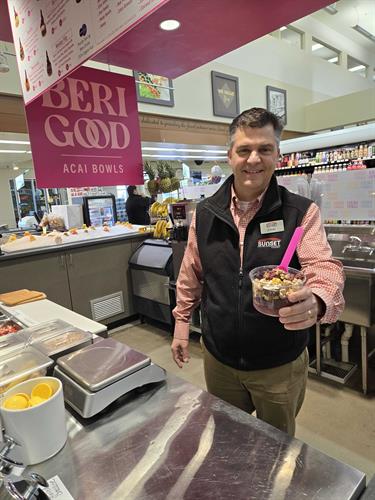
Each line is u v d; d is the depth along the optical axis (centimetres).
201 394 92
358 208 265
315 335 281
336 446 190
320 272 102
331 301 94
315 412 219
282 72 868
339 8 922
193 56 181
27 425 69
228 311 121
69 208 464
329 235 276
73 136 197
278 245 114
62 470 70
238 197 123
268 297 83
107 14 122
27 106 181
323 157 452
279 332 116
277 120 114
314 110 946
